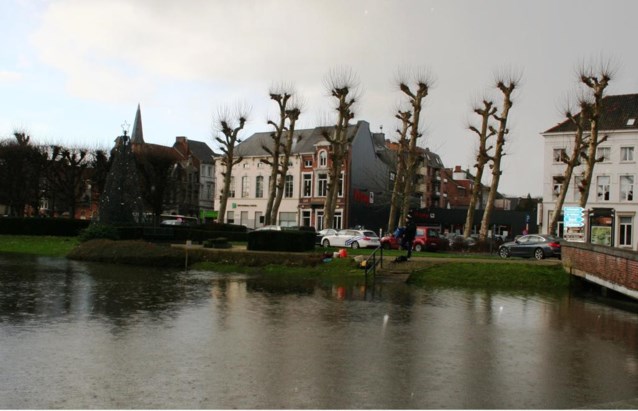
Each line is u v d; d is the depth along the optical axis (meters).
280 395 7.36
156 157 57.75
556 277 22.81
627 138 54.97
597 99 36.12
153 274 23.86
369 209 66.62
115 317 12.87
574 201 57.22
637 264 15.78
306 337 11.17
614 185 55.38
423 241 36.69
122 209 38.06
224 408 6.80
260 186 68.88
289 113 48.19
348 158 62.81
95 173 58.69
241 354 9.59
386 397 7.36
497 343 11.14
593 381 8.43
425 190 85.81
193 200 82.81
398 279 23.78
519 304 17.36
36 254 33.38
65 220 41.81
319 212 64.38
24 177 54.44
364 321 13.30
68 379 7.88
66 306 14.31
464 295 19.23
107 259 29.31
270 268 26.67
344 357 9.56
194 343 10.37
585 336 12.17
